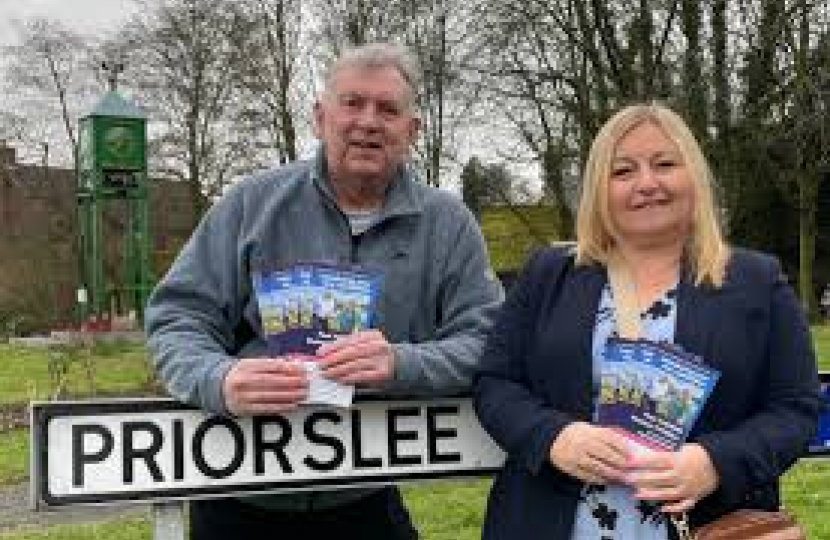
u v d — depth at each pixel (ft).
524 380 11.15
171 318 11.73
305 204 11.98
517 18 93.20
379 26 109.91
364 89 11.44
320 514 12.26
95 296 118.11
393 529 12.68
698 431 10.39
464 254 12.15
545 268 11.21
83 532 32.40
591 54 92.73
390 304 11.87
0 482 44.01
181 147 127.65
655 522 10.34
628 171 10.84
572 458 10.18
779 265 11.00
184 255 12.10
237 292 11.95
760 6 90.33
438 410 11.93
